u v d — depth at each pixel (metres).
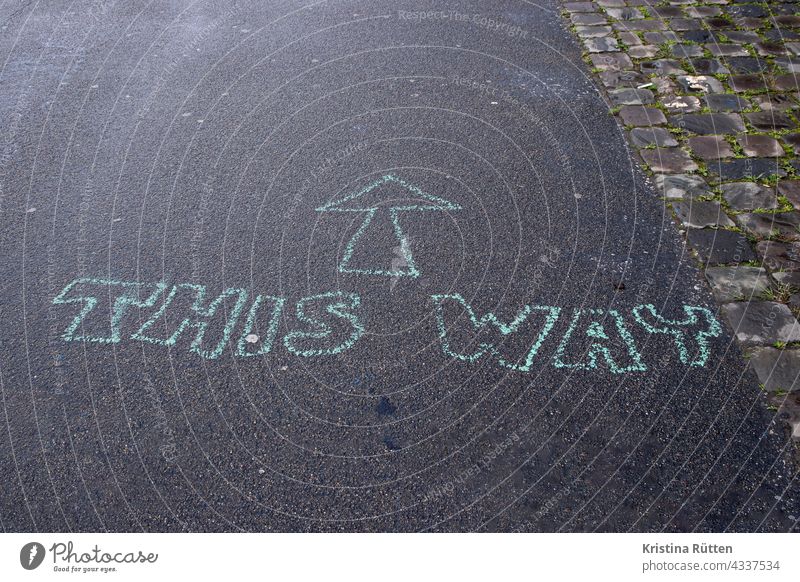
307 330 3.38
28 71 5.73
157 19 6.55
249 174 4.50
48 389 3.10
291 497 2.68
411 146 4.72
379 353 3.25
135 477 2.75
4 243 3.98
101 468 2.79
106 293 3.62
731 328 3.30
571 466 2.76
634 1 6.53
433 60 5.71
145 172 4.55
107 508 2.66
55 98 5.36
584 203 4.16
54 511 2.65
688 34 5.92
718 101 5.03
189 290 3.63
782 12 6.17
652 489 2.67
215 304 3.54
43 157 4.71
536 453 2.81
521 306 3.48
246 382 3.12
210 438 2.89
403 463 2.79
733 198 4.14
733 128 4.74
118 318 3.47
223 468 2.78
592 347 3.24
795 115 4.84
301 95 5.32
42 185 4.45
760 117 4.84
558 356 3.21
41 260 3.85
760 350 3.18
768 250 3.75
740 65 5.44
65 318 3.47
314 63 5.73
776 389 3.00
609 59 5.64
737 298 3.46
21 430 2.93
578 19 6.29
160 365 3.21
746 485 2.66
